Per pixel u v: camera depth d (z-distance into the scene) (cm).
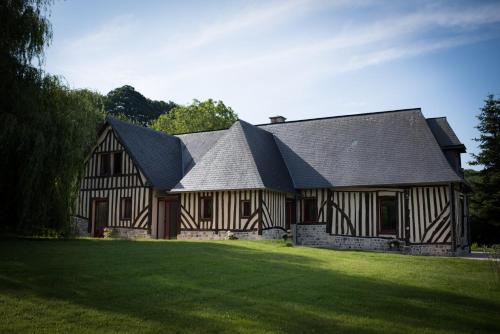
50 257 823
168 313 532
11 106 1102
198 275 746
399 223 1650
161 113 4650
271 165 1825
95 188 1959
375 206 1703
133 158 1870
